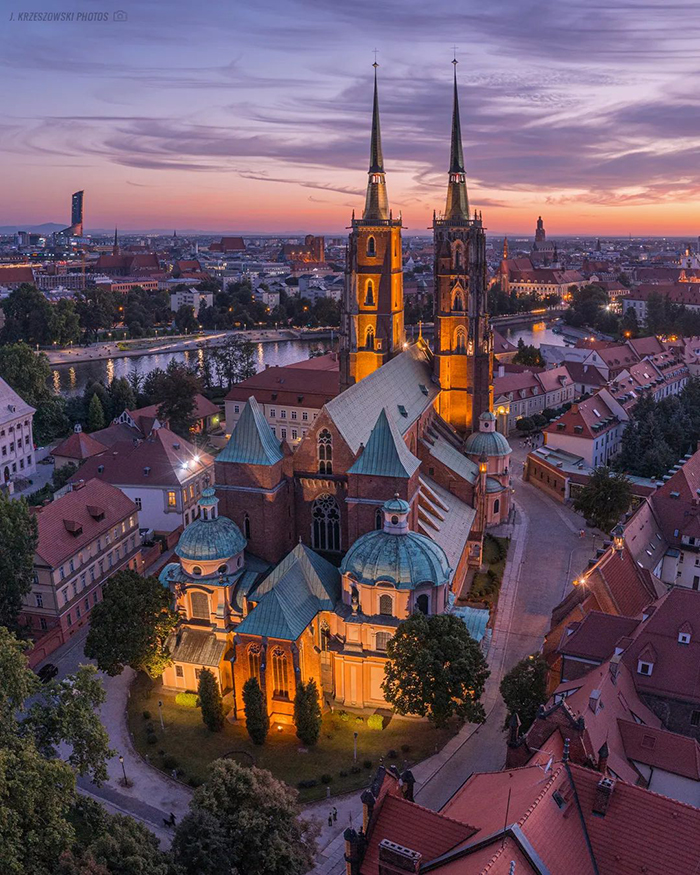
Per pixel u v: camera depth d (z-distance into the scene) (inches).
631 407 6860.2
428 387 5428.2
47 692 2534.5
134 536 4827.8
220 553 3538.4
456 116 5334.6
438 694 3093.0
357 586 3388.3
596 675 2861.7
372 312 5816.9
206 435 7682.1
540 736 2303.2
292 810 2406.5
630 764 2554.1
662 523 4468.5
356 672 3462.1
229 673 3580.2
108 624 3435.0
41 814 2057.1
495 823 1909.4
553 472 6038.4
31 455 6914.4
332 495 3939.5
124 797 2992.1
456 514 4623.5
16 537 3794.3
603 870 1894.7
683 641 2962.6
